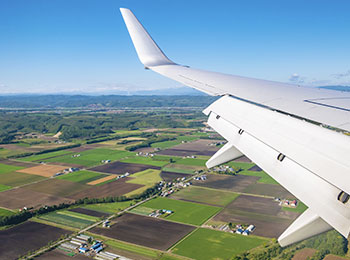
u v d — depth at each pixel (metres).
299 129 8.25
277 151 7.93
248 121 10.44
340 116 8.86
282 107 10.45
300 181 6.59
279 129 8.80
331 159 6.39
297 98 11.73
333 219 5.36
